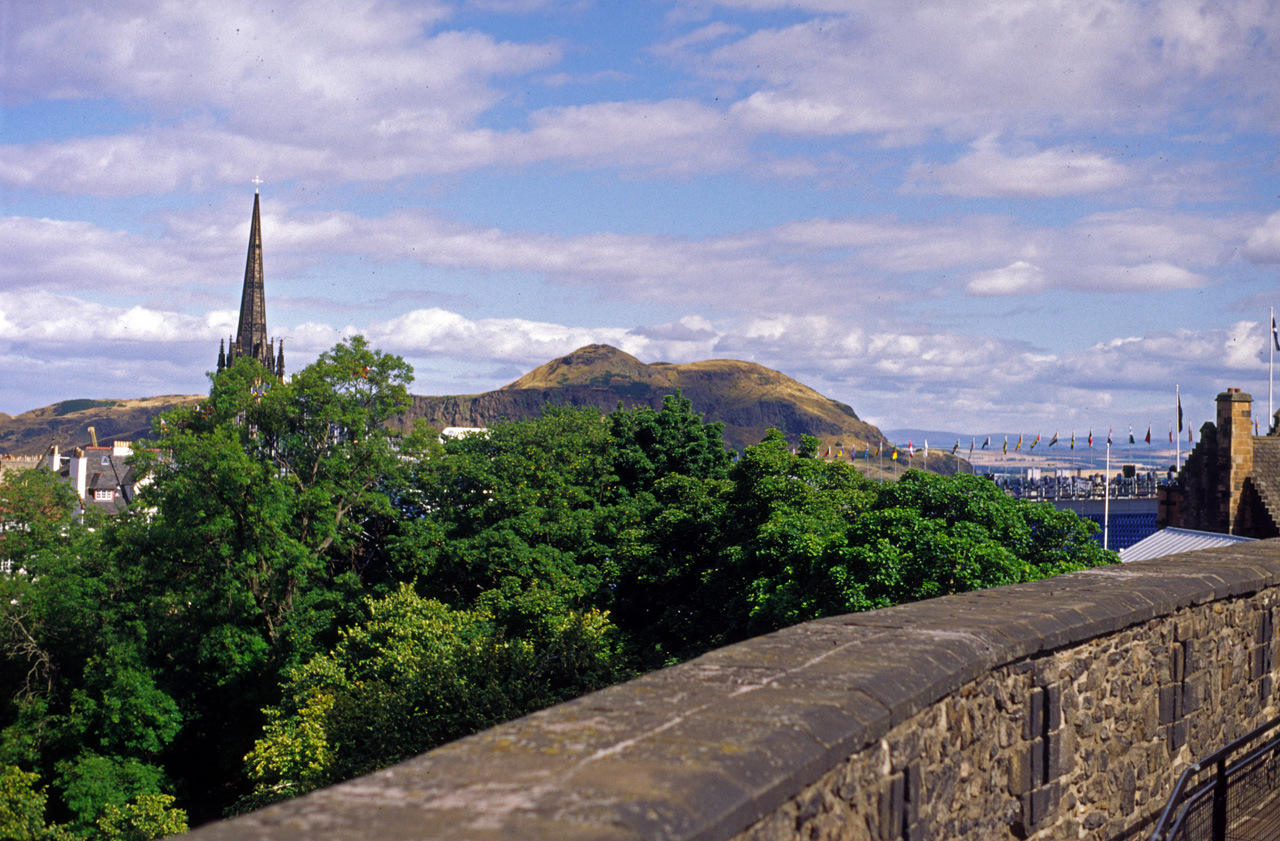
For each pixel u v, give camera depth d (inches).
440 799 100.6
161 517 1856.5
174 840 88.2
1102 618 237.1
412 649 1283.2
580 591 1696.6
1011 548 903.1
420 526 1936.5
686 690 146.9
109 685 1686.8
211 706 1875.0
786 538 1099.3
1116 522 2316.7
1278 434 1360.7
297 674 1381.6
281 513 1785.2
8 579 1717.5
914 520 870.4
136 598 1823.3
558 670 1067.3
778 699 141.6
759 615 1048.8
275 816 95.5
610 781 106.3
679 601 1646.2
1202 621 298.7
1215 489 1237.7
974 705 193.5
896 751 162.1
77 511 2947.8
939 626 199.8
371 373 2084.2
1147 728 267.3
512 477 2079.2
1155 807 270.1
